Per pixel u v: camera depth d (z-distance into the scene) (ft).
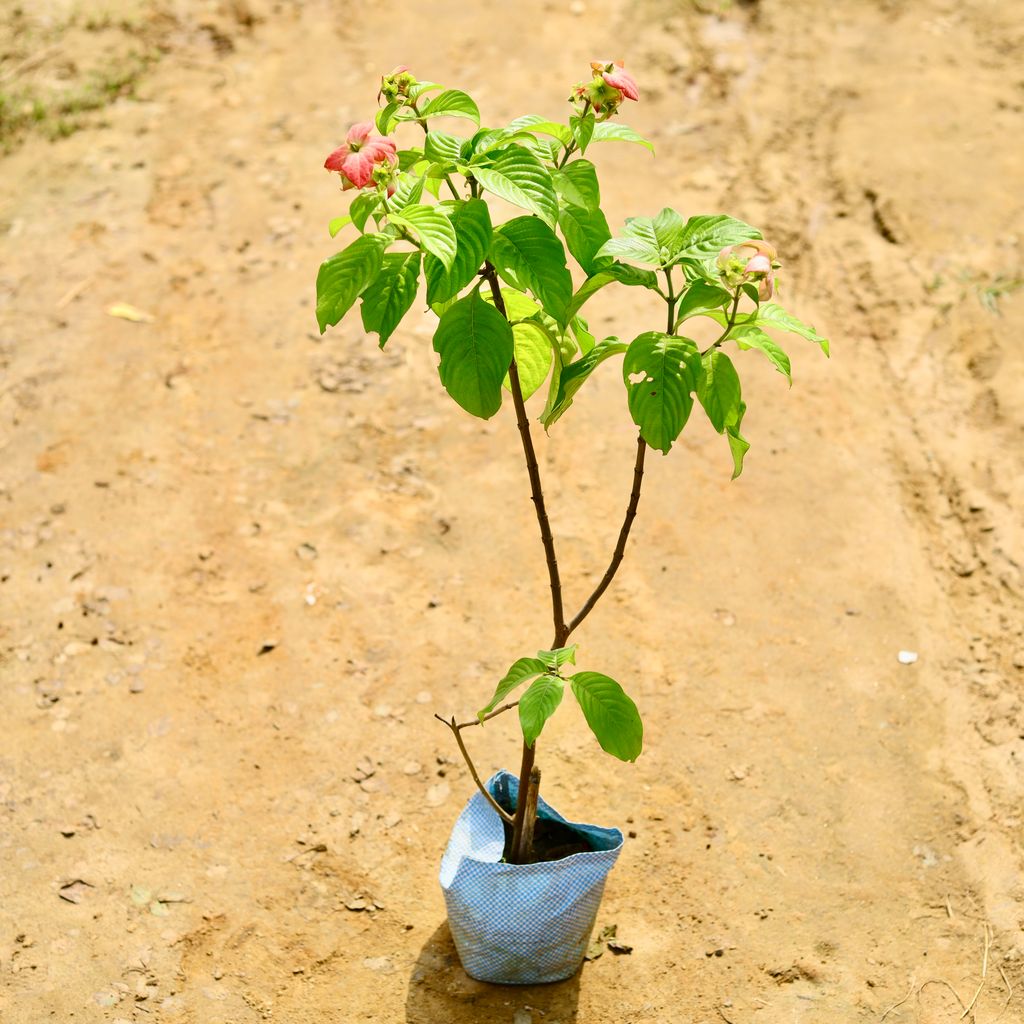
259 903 9.12
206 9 17.60
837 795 9.56
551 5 17.57
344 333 12.79
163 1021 8.64
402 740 9.85
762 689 10.08
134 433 11.70
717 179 14.58
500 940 8.52
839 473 11.37
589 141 7.53
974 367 12.13
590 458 11.53
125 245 13.87
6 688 10.10
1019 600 10.50
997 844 9.32
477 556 10.86
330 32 17.24
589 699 7.75
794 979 8.80
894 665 10.21
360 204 7.23
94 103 15.93
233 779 9.67
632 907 9.10
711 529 11.02
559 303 7.40
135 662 10.24
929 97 15.55
